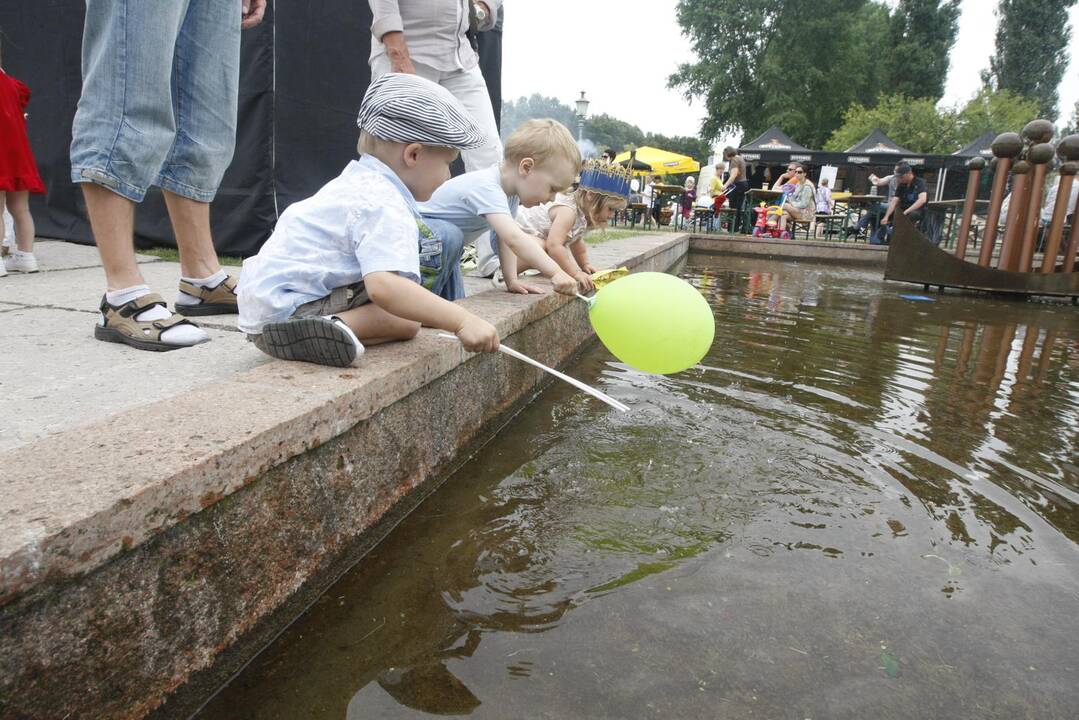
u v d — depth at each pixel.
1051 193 8.37
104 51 1.62
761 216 12.38
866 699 1.03
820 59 33.19
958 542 1.51
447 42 3.03
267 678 1.04
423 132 1.64
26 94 3.11
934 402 2.54
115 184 1.68
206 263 2.18
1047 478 1.86
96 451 0.96
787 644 1.14
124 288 1.77
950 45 37.94
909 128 27.39
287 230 1.63
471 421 1.96
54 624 0.76
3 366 1.57
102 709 0.84
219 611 1.02
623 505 1.63
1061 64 40.16
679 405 2.40
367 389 1.37
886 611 1.25
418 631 1.16
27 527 0.74
